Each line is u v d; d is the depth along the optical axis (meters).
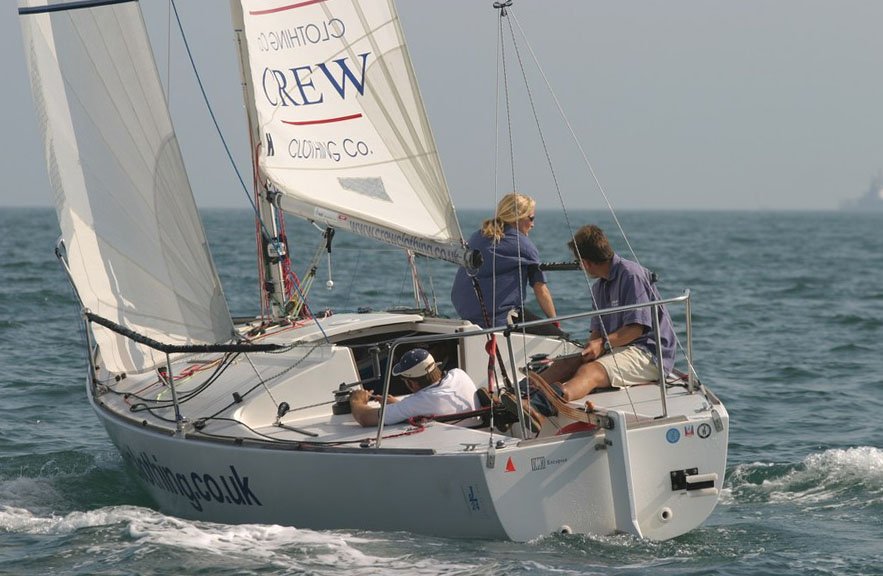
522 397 23.98
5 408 42.06
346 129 27.61
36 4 27.69
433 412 24.52
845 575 21.80
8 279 95.69
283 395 25.78
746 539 24.25
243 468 24.11
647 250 177.12
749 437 37.62
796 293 96.50
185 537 23.33
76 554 22.88
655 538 22.86
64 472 32.84
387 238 27.19
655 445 22.69
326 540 22.67
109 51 26.28
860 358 56.78
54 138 27.44
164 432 25.66
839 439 37.28
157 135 25.91
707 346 60.91
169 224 26.08
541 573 20.67
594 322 26.67
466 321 28.83
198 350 24.55
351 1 26.89
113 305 27.39
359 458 22.56
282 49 28.28
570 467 22.09
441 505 22.16
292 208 28.86
